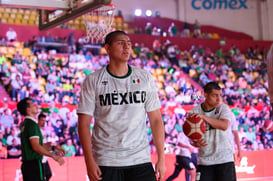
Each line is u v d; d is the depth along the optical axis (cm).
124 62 326
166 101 1434
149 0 2164
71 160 886
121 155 312
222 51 2078
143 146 320
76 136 1101
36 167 560
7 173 827
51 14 759
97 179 304
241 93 1866
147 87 327
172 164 935
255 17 2281
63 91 1463
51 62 1595
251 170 1058
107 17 820
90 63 1659
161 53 1897
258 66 2030
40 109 1130
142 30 2098
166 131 1161
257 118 1380
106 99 318
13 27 1689
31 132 554
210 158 484
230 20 2256
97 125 323
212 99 491
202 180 486
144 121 327
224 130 477
